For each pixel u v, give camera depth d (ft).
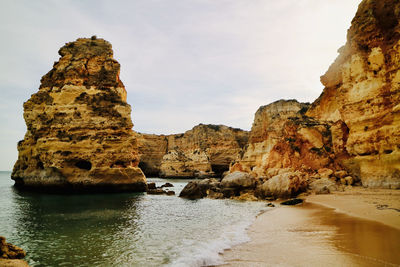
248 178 100.32
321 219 44.09
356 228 34.91
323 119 117.29
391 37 69.87
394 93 66.33
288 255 26.53
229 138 323.98
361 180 78.02
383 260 22.33
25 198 88.84
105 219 54.54
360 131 74.74
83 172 110.01
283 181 84.28
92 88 118.42
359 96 74.33
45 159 110.22
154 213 63.10
